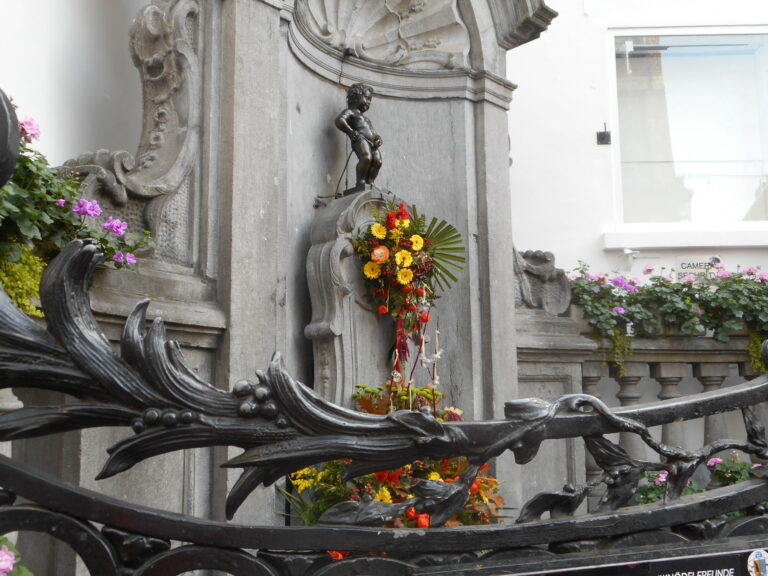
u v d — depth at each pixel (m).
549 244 7.24
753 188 7.73
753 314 6.08
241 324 3.76
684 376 6.27
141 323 0.97
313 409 0.99
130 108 4.58
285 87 4.46
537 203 7.27
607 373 6.16
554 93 7.42
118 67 4.50
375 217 5.04
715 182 7.73
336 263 4.68
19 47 3.88
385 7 5.59
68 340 0.93
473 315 5.39
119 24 4.54
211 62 3.90
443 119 5.62
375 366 5.01
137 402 0.94
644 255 7.20
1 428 0.91
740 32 7.65
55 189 2.95
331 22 5.32
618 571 1.04
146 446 0.94
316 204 5.16
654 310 6.15
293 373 4.78
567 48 7.49
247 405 0.97
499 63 5.77
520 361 5.73
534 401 1.08
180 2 3.84
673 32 7.65
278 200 4.07
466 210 5.50
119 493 3.24
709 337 6.20
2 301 0.94
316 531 1.00
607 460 1.13
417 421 1.02
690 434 6.45
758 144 7.75
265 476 0.98
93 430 3.15
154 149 3.75
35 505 0.93
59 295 0.94
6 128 0.88
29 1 3.95
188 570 0.96
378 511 1.03
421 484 1.05
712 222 7.63
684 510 1.15
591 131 7.40
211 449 3.71
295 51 4.91
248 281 3.82
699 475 5.89
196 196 3.81
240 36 3.94
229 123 3.87
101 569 0.93
